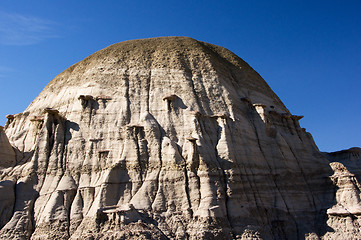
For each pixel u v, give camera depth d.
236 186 41.75
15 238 35.84
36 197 40.41
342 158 56.12
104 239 33.72
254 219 40.44
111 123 45.88
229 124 47.56
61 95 52.94
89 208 39.22
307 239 42.53
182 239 35.94
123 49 57.00
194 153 41.75
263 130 50.78
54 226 37.06
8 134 52.78
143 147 43.03
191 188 40.00
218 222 37.31
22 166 43.47
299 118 57.94
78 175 42.19
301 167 51.50
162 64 52.91
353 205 44.66
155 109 47.38
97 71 52.59
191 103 48.09
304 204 46.84
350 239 41.03
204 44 65.12
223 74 55.53
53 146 44.03
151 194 39.56
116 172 40.88
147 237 33.69
